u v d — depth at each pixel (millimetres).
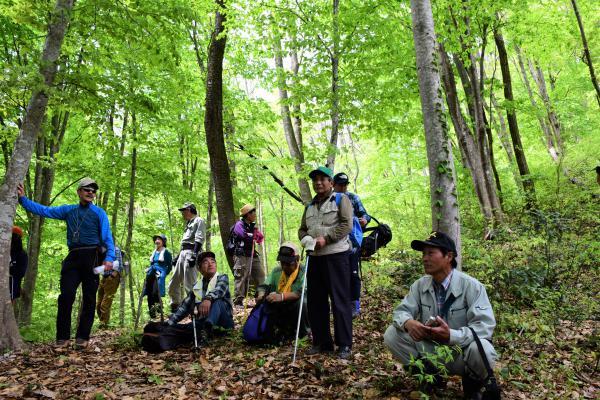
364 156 22203
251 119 12242
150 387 3854
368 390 3449
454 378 3680
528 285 6180
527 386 3574
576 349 4398
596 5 12445
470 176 12023
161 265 8953
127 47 8211
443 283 3365
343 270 4422
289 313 5184
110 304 9086
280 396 3461
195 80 11781
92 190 5504
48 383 3955
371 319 6180
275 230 28125
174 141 12969
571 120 18734
